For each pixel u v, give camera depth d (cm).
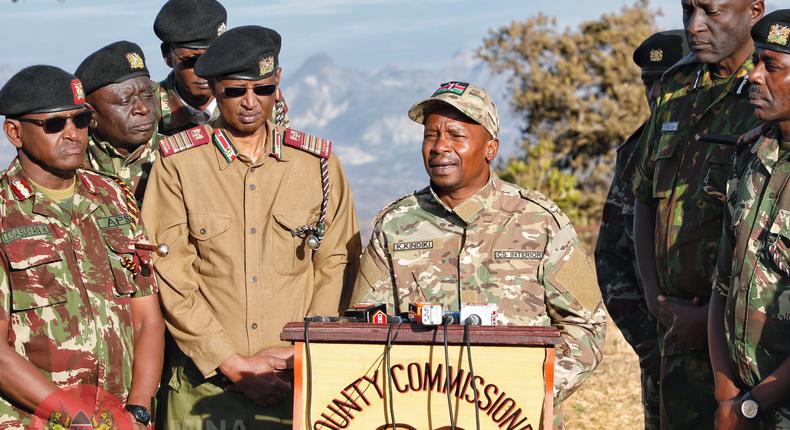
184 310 827
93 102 902
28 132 742
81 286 759
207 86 984
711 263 804
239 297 836
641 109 4903
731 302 722
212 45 832
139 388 795
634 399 1361
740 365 718
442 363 618
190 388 848
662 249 834
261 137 859
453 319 625
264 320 838
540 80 4969
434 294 747
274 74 841
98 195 795
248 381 822
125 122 904
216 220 838
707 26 789
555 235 746
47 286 740
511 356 611
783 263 696
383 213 781
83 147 761
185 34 960
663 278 838
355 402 625
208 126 865
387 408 623
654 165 860
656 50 959
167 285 830
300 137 870
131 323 798
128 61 905
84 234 774
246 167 848
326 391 626
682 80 854
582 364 723
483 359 613
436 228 760
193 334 823
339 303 863
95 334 760
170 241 839
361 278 777
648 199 880
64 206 765
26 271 735
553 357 608
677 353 827
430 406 618
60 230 755
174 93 1002
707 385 816
